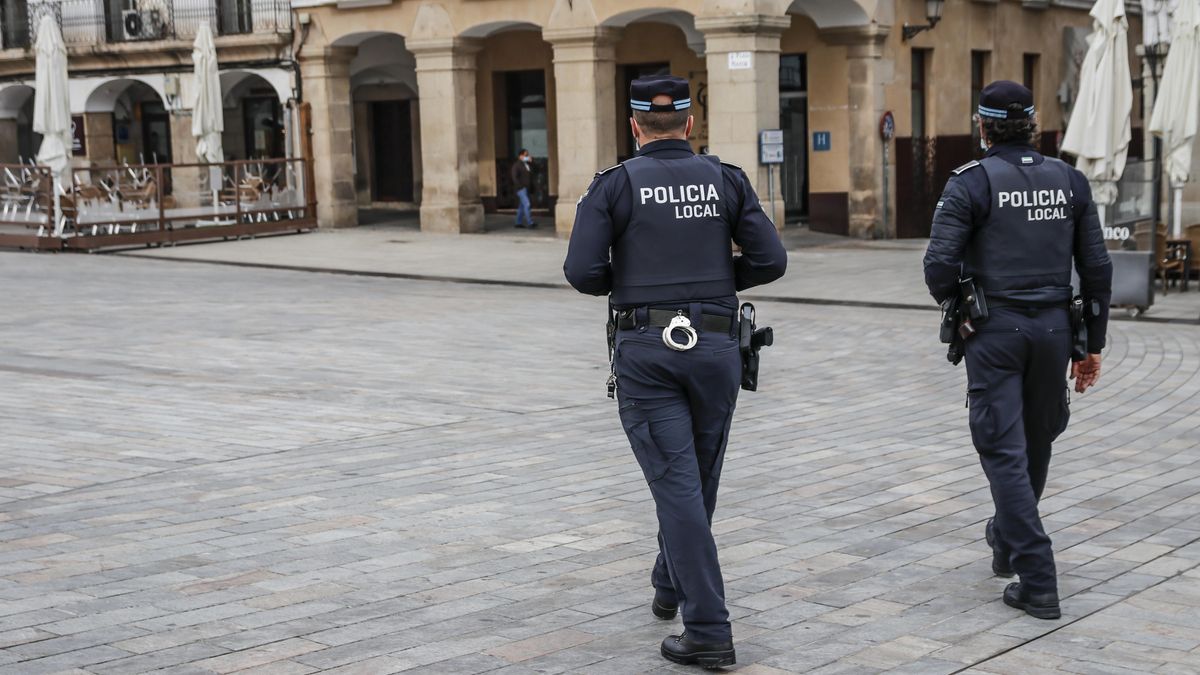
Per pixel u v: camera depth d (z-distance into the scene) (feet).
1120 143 48.52
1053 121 98.99
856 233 79.30
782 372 35.94
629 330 14.53
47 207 79.77
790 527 20.08
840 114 79.36
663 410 14.47
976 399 16.58
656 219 14.40
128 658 14.47
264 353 39.63
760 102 72.69
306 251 77.00
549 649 14.87
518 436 27.30
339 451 25.80
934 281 16.48
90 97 101.96
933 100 83.82
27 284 60.34
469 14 83.10
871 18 76.95
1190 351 37.73
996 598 16.63
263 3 91.40
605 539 19.45
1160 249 51.57
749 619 15.92
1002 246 16.33
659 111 14.74
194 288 59.16
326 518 20.63
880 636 15.28
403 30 86.02
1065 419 17.12
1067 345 16.58
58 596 16.67
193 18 95.81
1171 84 54.44
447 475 23.67
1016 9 92.48
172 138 98.22
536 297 55.83
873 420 28.81
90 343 41.73
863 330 44.50
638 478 23.40
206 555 18.57
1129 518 20.35
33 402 31.37
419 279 64.44
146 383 34.22
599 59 78.95
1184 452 24.97
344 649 14.82
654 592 16.97
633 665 14.37
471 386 33.71
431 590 17.02
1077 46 100.68
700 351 14.34
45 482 23.22
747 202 14.79
